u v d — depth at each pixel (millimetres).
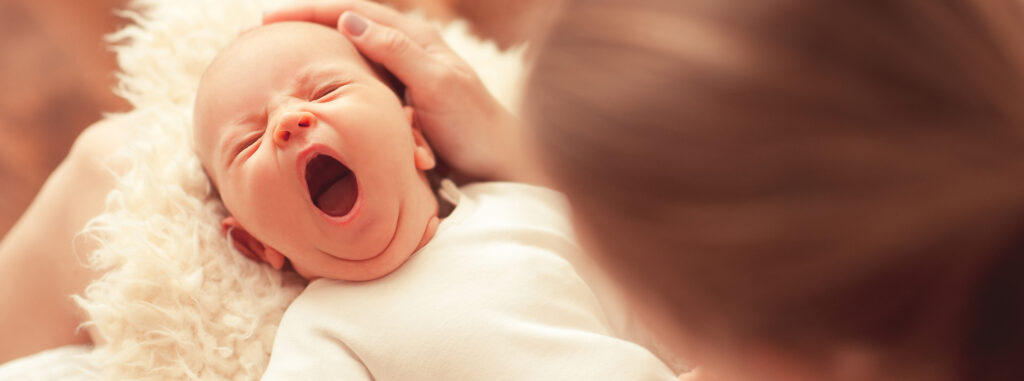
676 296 413
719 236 365
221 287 841
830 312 380
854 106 338
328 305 809
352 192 815
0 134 1429
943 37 338
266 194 769
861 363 410
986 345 379
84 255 931
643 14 366
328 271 811
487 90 932
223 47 931
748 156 348
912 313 374
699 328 433
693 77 350
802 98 340
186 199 853
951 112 338
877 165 340
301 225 778
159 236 838
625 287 450
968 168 341
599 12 377
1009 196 343
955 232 349
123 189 855
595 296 838
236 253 856
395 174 786
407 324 776
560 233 857
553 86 390
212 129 803
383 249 794
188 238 843
